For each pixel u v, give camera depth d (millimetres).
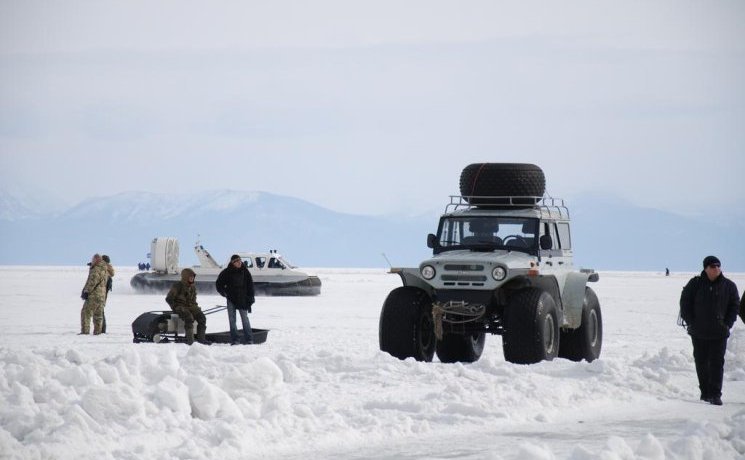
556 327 57406
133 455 28453
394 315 57531
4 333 83625
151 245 182875
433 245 62344
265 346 68312
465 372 47406
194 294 71750
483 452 31250
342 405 39875
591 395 43094
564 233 65750
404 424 35031
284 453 30750
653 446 27953
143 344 69500
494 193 62094
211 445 30875
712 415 40062
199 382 34938
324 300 160500
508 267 57000
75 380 37875
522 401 40594
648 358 54219
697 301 43906
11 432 30875
